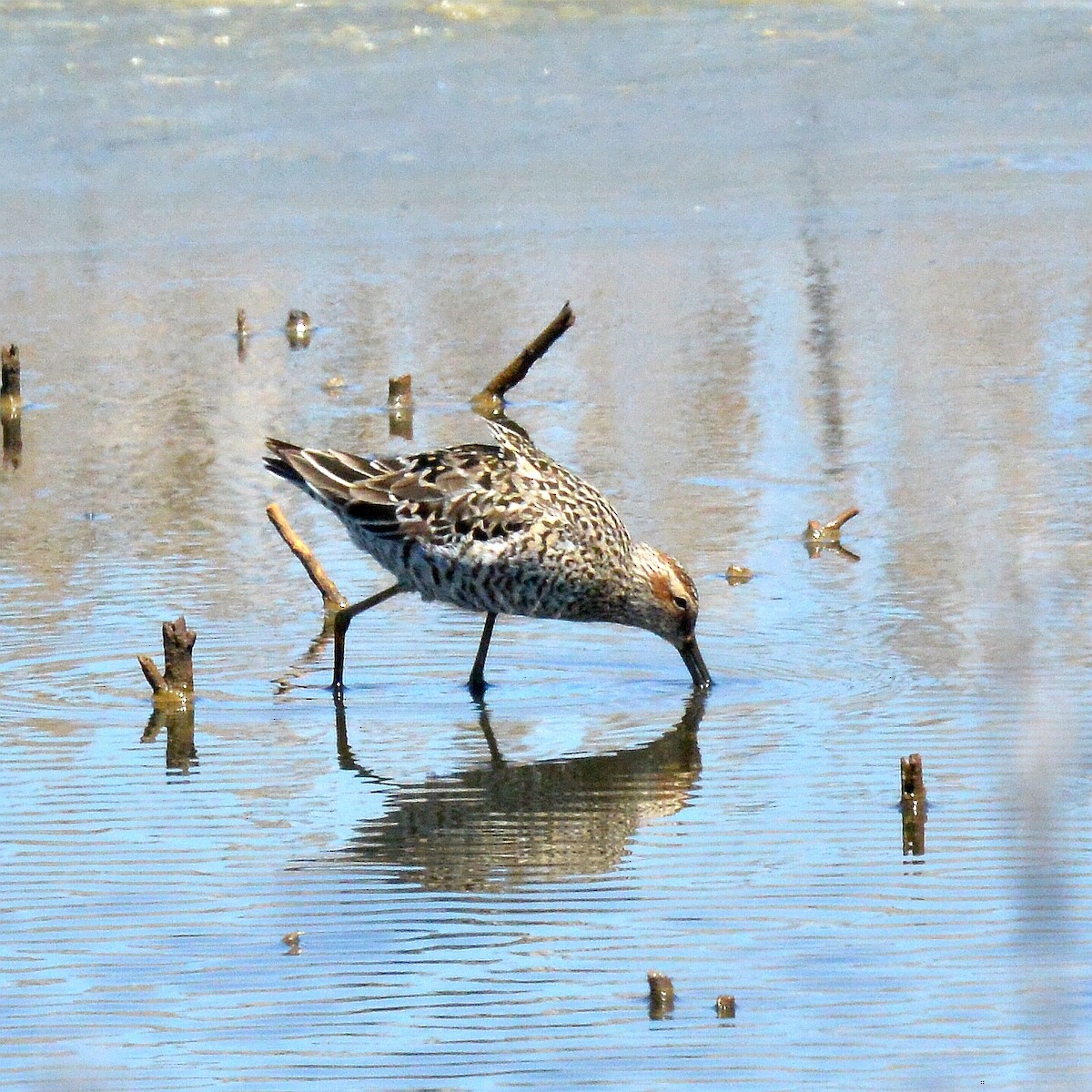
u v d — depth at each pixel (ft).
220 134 102.68
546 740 40.52
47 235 87.71
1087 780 36.94
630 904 32.53
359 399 66.44
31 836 35.63
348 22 121.80
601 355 70.18
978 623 45.96
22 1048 28.14
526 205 91.30
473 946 31.12
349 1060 27.73
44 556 52.34
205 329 74.84
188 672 42.83
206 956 30.89
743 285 77.87
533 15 123.85
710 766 38.68
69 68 112.16
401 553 43.55
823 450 59.67
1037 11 123.44
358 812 36.86
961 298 74.59
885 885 32.76
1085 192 89.40
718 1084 26.84
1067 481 55.93
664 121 104.58
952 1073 26.94
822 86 110.01
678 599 43.55
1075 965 29.84
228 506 56.65
